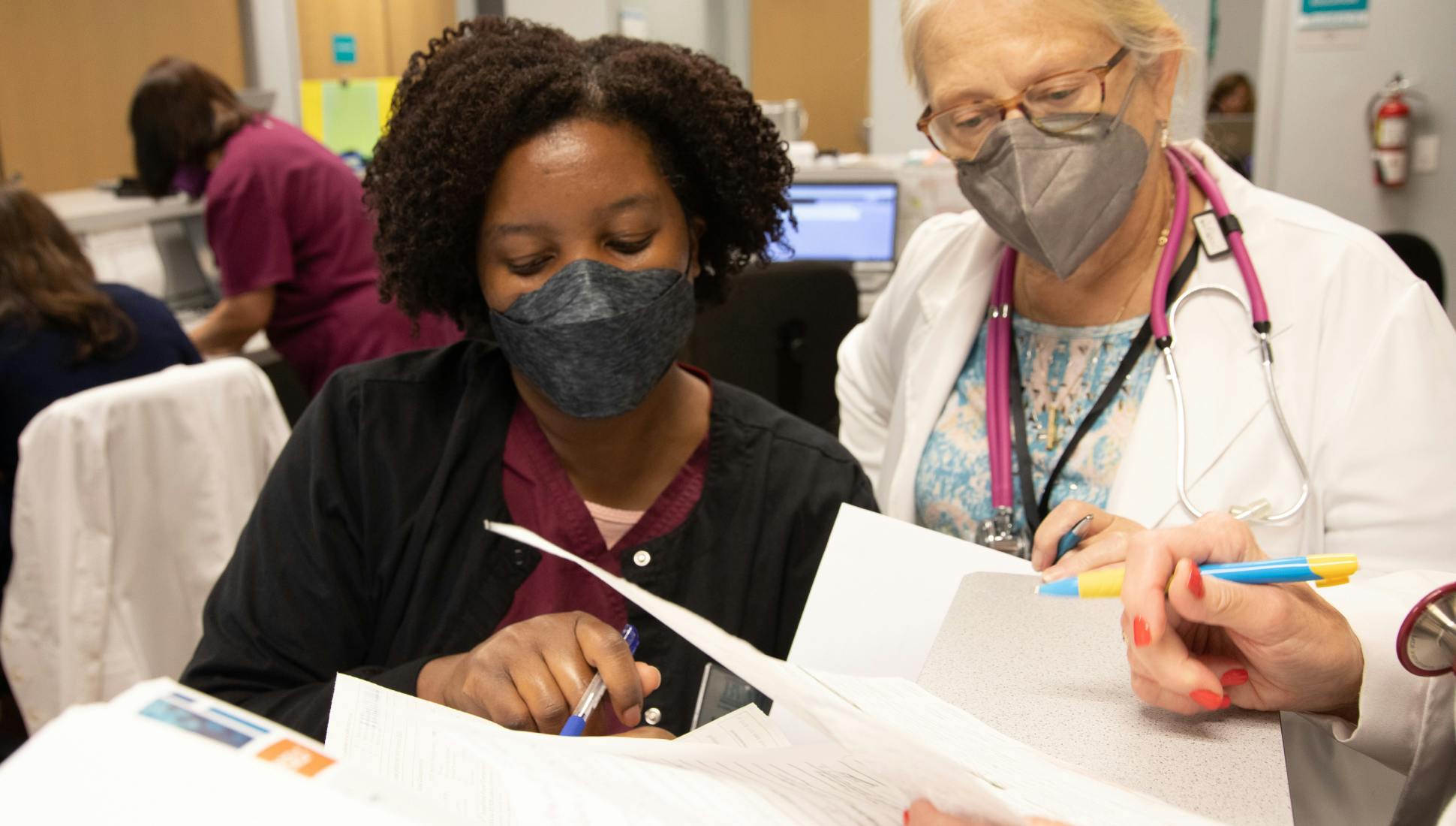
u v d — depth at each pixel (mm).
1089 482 1073
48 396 2129
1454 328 1014
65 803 299
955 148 1052
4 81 3406
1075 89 967
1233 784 470
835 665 707
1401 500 923
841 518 781
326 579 867
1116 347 1103
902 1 1043
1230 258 1080
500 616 873
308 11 4543
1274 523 979
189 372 1917
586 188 803
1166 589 539
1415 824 604
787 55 7109
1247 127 4301
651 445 920
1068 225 992
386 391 926
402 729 484
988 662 579
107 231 3164
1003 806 350
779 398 2818
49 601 1791
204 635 882
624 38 947
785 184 985
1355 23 3805
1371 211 3955
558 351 815
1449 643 483
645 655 872
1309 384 1007
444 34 918
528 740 487
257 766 320
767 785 448
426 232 876
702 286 1026
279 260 2695
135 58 3932
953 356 1199
